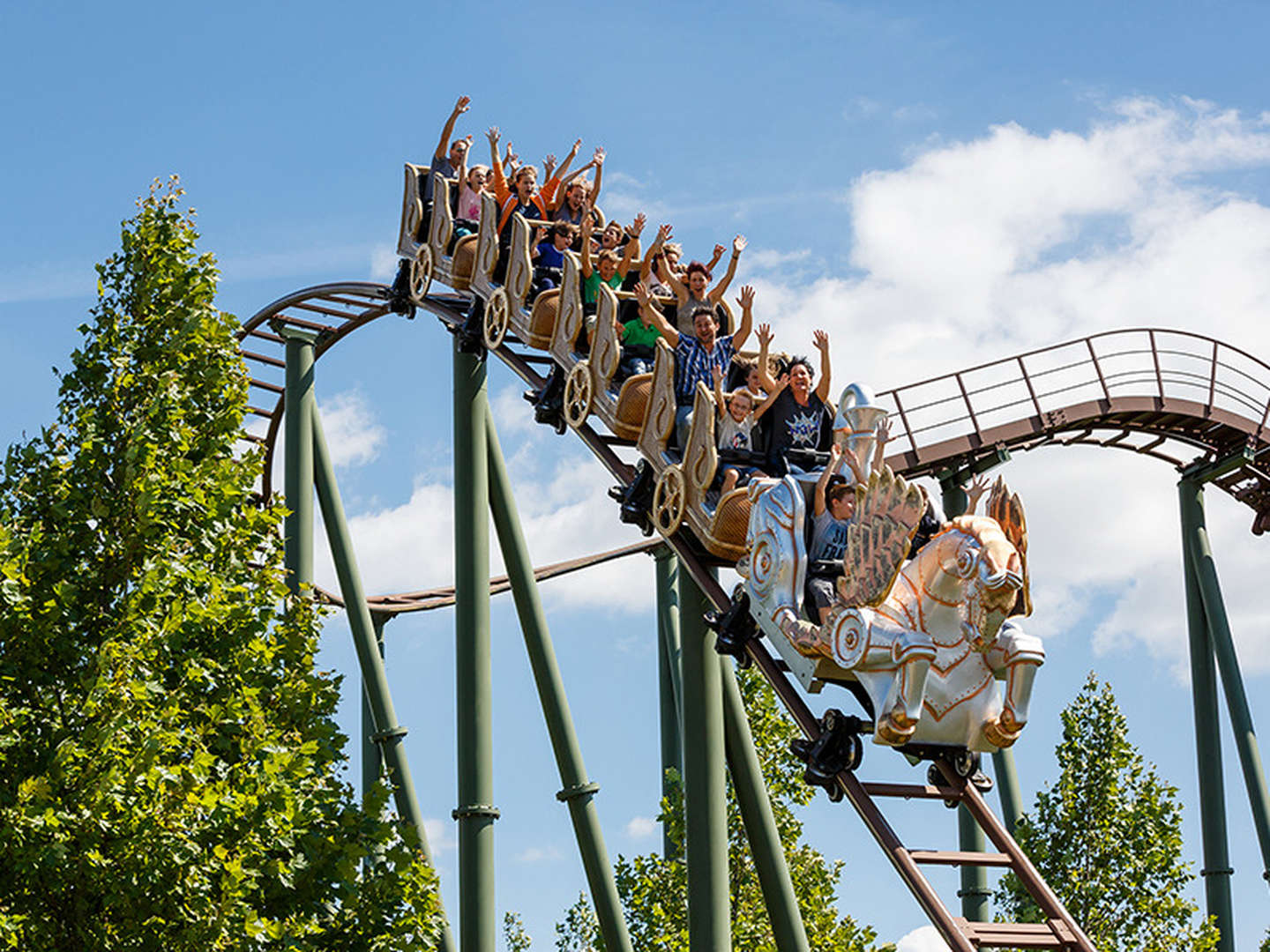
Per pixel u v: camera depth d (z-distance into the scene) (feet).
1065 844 74.23
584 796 61.98
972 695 39.99
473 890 59.67
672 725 82.69
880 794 40.57
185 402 53.16
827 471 43.09
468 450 63.57
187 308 54.29
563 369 57.06
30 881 42.70
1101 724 75.72
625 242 60.03
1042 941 37.86
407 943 50.44
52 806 42.19
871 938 73.61
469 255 64.49
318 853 49.88
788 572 42.47
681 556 47.67
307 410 77.10
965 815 76.43
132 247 54.90
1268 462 85.10
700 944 47.70
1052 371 81.56
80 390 52.21
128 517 48.91
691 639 49.11
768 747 75.00
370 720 82.99
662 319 50.16
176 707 45.42
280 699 53.01
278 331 79.10
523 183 62.39
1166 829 73.72
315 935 49.67
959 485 81.92
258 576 52.90
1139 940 72.08
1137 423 84.84
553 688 63.36
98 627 47.44
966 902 75.56
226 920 43.34
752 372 49.11
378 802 52.16
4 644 45.88
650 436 50.06
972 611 39.47
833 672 41.86
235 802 45.11
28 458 50.39
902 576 40.70
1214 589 84.48
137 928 43.11
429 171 68.95
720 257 52.42
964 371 80.84
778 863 52.90
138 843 42.45
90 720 44.24
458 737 61.31
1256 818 81.00
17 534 47.37
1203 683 83.61
